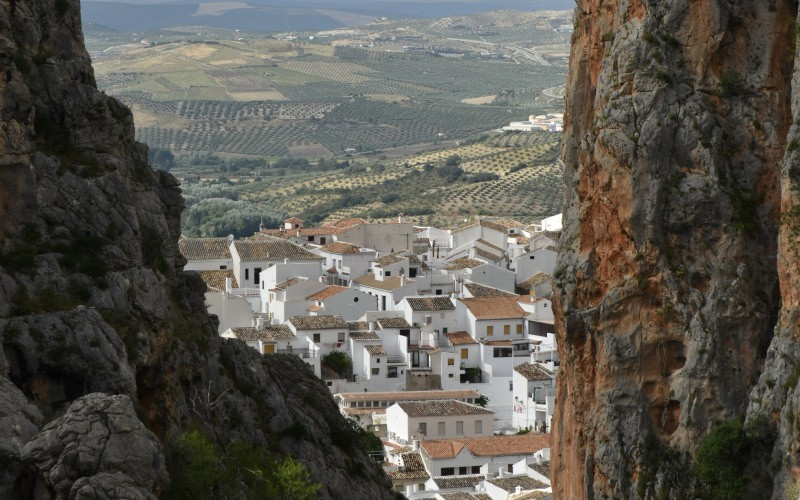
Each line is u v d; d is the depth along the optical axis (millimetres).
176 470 53938
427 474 142500
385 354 185750
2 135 54812
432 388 187625
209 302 190375
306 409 71500
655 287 73812
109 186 58031
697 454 72000
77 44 60531
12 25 57719
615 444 73750
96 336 53031
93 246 56719
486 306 197625
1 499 45219
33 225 55938
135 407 53125
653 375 73938
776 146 74125
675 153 74250
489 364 193125
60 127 58812
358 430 77125
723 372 72500
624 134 74625
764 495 69625
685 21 75000
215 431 63094
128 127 63594
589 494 75125
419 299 197375
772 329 73125
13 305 53312
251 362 69125
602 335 74938
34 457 45469
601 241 75812
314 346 185250
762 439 69938
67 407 49312
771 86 74562
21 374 52000
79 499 44531
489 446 148875
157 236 62688
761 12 74688
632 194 74250
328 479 68688
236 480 58281
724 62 74938
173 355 59969
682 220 73688
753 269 73375
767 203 74000
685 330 73250
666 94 74562
